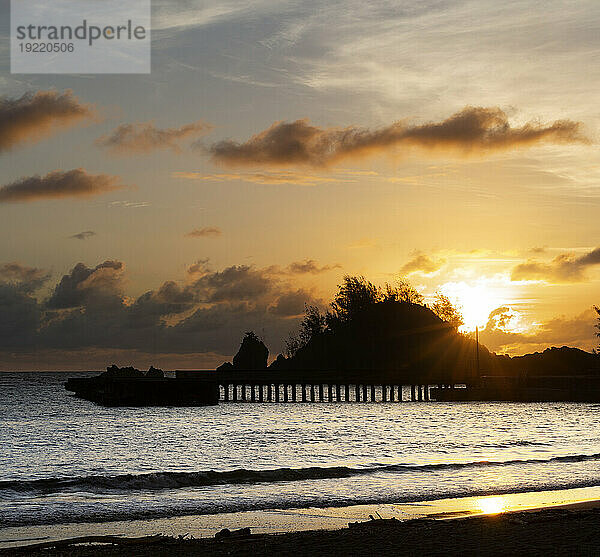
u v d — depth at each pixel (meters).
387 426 76.75
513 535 18.33
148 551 17.36
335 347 199.12
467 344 196.38
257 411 106.88
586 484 29.81
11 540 19.86
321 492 28.12
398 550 16.77
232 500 26.28
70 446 55.41
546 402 121.94
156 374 172.75
